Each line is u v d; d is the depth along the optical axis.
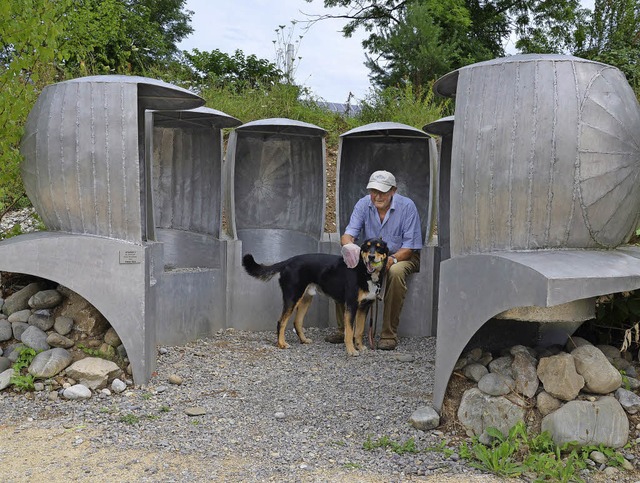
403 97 11.14
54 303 4.53
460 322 3.57
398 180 6.79
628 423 3.32
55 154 4.18
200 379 4.52
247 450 3.34
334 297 5.46
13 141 4.54
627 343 3.63
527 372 3.53
